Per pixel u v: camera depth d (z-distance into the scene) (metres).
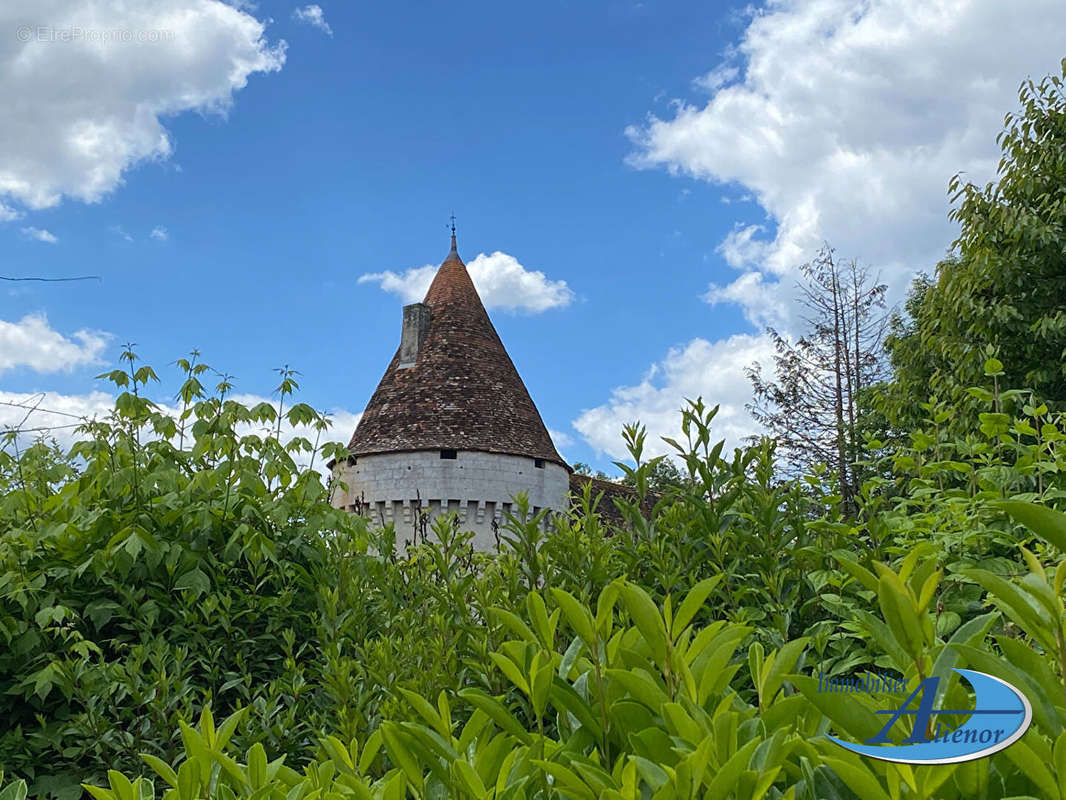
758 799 0.96
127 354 4.59
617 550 2.87
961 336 10.62
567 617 1.30
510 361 28.98
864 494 3.24
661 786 0.96
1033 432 3.31
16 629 3.77
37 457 4.88
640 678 1.18
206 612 4.03
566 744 1.27
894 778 0.90
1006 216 10.18
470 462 25.02
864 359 22.98
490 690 2.33
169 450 4.75
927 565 1.00
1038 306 9.68
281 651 4.30
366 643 3.13
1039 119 10.52
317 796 1.27
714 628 1.27
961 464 3.25
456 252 31.34
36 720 3.81
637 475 2.86
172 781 1.44
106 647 4.07
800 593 2.84
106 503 4.47
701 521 2.93
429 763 1.22
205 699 3.74
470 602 2.85
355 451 25.67
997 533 2.73
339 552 4.61
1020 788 0.94
